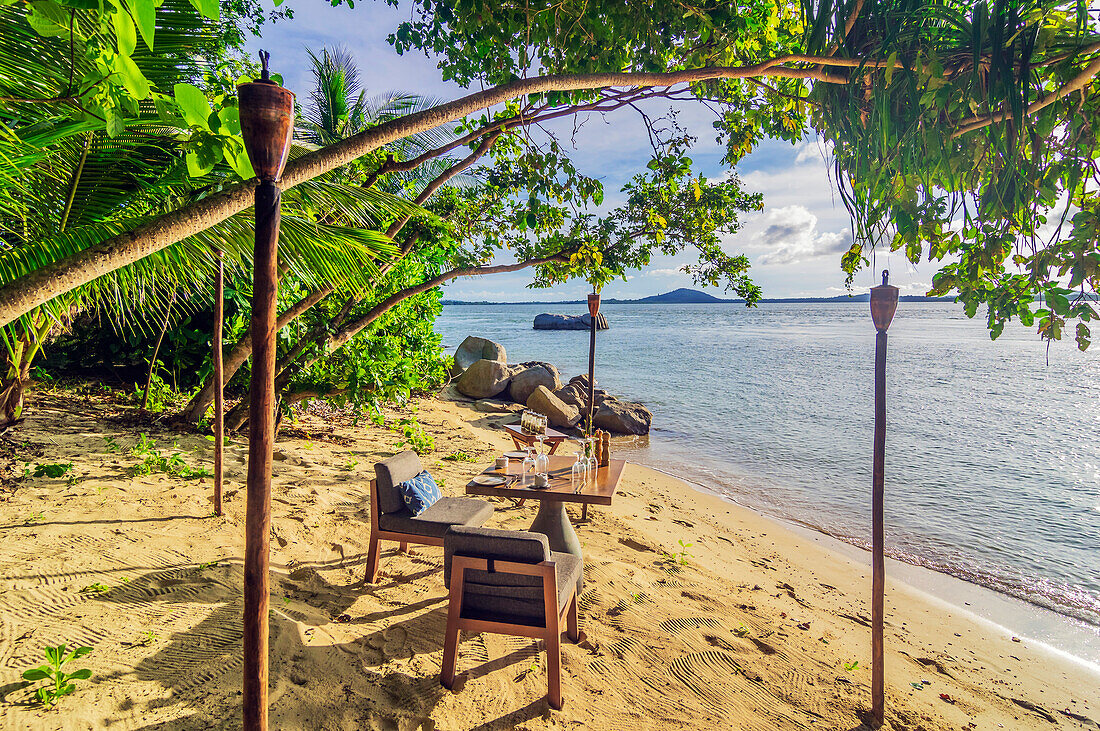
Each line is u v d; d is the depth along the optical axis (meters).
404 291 8.82
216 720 3.09
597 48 4.42
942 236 2.88
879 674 3.74
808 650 4.62
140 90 1.84
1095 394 22.55
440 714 3.39
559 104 4.82
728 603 5.32
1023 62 2.21
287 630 4.00
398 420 12.07
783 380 26.27
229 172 4.55
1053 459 12.90
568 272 9.25
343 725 3.23
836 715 3.79
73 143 4.34
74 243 3.74
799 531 8.38
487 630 3.63
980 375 28.89
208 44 4.67
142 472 6.54
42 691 3.06
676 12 4.10
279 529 5.72
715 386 24.25
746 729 3.55
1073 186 2.51
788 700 3.90
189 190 5.11
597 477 5.41
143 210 5.05
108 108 2.17
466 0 4.27
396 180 8.98
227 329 9.31
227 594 4.36
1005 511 9.48
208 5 1.40
